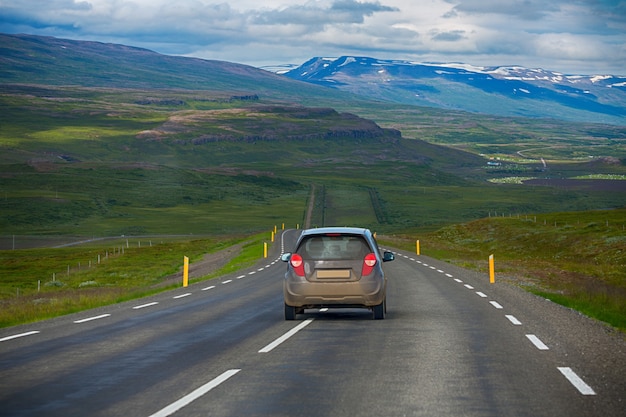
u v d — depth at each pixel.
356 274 18.89
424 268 47.66
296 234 117.75
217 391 10.54
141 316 21.50
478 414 9.01
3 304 34.97
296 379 11.38
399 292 29.28
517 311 21.44
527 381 11.05
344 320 19.56
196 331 17.72
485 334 16.42
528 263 62.50
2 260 108.38
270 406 9.55
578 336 15.93
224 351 14.40
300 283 18.92
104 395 10.38
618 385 10.71
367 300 18.86
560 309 21.98
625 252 72.62
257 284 36.12
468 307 22.83
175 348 14.90
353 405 9.55
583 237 86.50
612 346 14.45
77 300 30.84
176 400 9.98
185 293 31.19
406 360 13.06
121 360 13.47
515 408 9.31
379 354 13.77
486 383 10.94
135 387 10.94
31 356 14.06
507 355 13.49
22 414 9.27
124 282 61.56
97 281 64.19
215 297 28.61
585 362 12.68
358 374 11.74
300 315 21.08
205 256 85.88
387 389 10.56
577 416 8.88
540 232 96.62
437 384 10.90
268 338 16.22
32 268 89.06
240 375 11.77
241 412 9.24
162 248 113.38
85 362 13.27
